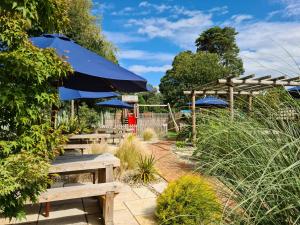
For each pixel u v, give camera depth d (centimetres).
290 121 206
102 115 1983
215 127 243
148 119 1883
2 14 251
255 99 250
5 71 256
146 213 425
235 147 207
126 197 503
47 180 283
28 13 248
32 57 257
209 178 216
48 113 300
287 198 154
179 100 2889
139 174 593
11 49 262
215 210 218
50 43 374
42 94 272
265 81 856
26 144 267
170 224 338
